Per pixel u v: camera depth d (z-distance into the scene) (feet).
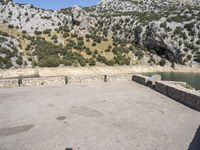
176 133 39.58
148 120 45.88
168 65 315.78
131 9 611.47
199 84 197.16
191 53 320.09
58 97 63.05
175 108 54.08
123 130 40.78
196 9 396.57
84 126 42.57
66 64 250.57
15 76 210.79
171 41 328.70
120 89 74.13
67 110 51.80
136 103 57.88
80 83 84.17
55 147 34.50
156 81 73.20
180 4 633.20
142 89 74.43
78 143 35.73
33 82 79.92
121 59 291.58
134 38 377.50
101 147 34.42
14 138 37.88
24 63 237.04
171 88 63.87
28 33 331.16
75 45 303.89
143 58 316.19
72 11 373.61
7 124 43.80
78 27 366.43
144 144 35.42
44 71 229.86
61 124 43.57
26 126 42.75
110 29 422.00
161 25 345.72
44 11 390.63
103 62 277.44
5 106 54.80
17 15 359.46
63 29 349.41
